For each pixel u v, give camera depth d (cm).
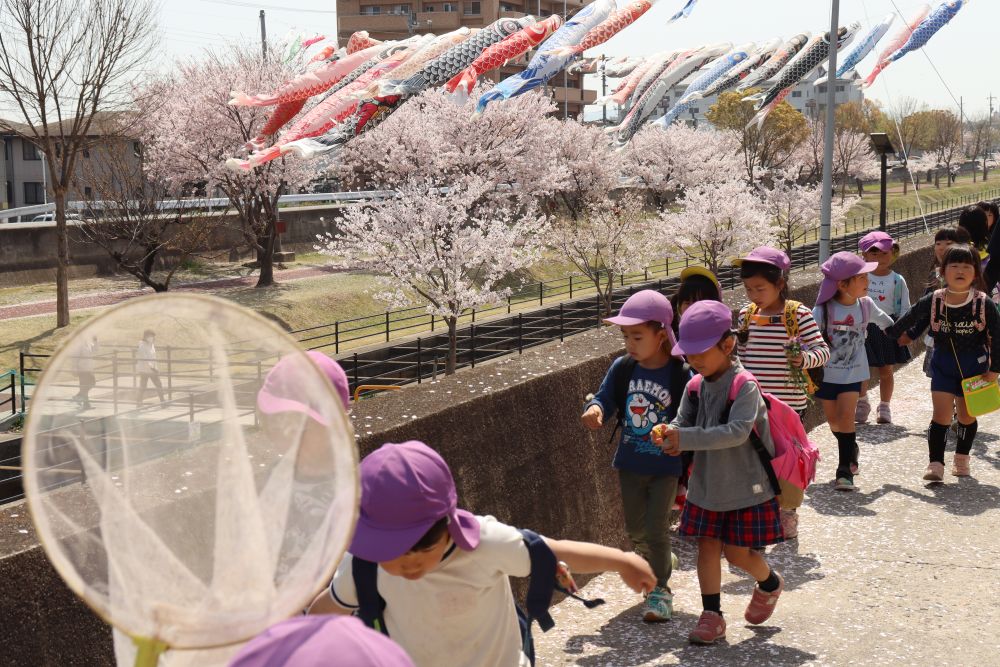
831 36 2133
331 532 110
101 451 104
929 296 600
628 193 4453
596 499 477
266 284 3731
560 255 4522
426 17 9506
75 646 221
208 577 110
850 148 8694
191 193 4059
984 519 533
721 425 371
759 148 7369
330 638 97
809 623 399
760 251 510
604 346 520
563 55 2252
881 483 607
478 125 4156
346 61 2420
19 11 2803
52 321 2919
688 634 391
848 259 586
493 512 396
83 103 2958
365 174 4516
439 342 2973
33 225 3556
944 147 12425
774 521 380
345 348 2917
